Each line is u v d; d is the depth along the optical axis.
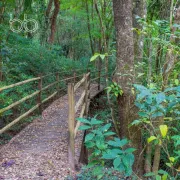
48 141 5.04
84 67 16.66
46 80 10.77
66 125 6.16
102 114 8.32
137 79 4.70
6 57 9.29
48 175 3.64
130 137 4.62
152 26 3.56
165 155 4.68
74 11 16.59
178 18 3.58
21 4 14.44
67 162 4.08
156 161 3.94
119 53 4.68
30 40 13.57
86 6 15.70
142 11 5.55
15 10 13.45
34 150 4.56
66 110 7.72
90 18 17.09
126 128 4.72
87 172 3.51
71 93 3.94
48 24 17.27
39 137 5.28
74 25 22.80
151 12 7.54
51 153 4.42
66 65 14.91
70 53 25.28
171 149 4.46
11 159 4.14
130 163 1.97
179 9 3.60
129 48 4.63
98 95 10.80
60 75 12.91
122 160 1.98
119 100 4.79
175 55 3.54
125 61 4.63
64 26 23.62
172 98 2.36
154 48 4.48
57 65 13.42
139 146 4.69
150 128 3.90
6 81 8.44
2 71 8.61
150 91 2.33
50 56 13.08
